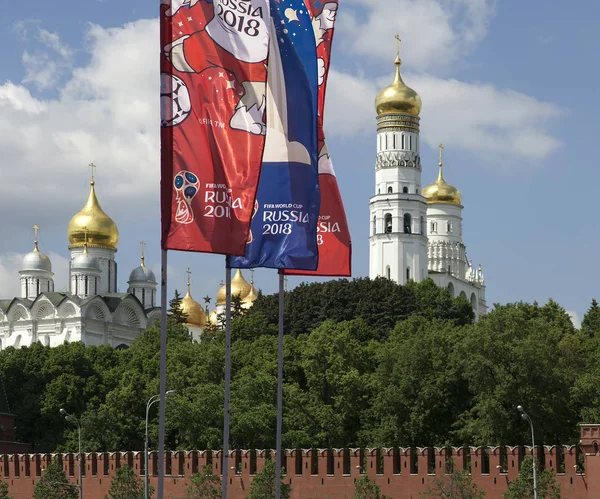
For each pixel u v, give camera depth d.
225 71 83.56
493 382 180.88
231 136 83.19
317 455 169.12
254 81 84.00
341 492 166.62
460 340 199.00
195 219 81.94
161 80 82.69
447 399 189.75
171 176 82.00
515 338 186.62
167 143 82.25
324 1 95.81
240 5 84.38
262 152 83.56
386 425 190.38
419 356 193.00
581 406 185.62
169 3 83.06
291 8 92.06
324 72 95.88
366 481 160.62
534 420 176.75
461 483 157.00
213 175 82.44
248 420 189.62
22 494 184.25
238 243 82.50
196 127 82.62
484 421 177.00
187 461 175.88
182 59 82.94
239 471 172.38
